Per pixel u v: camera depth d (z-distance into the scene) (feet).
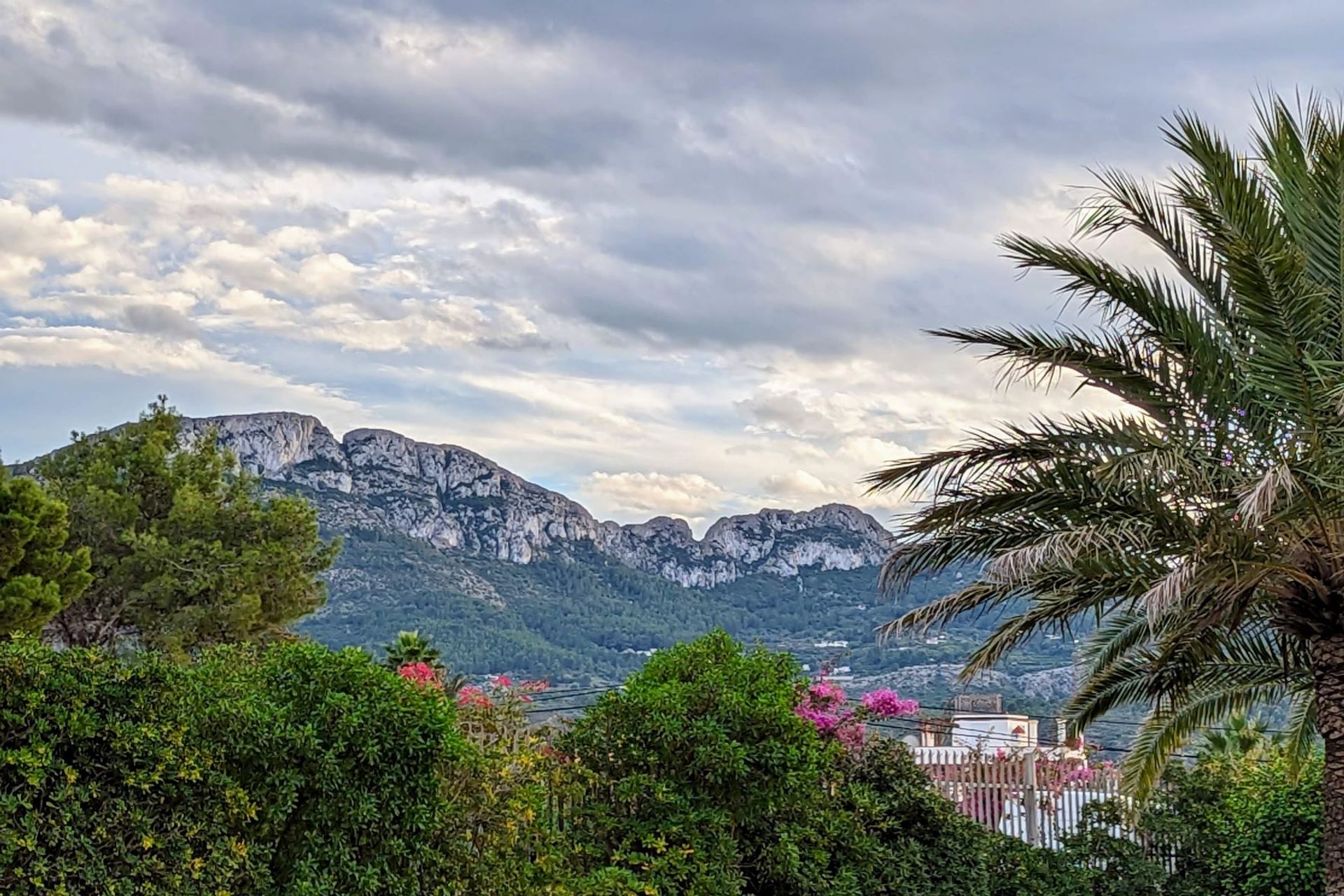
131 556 101.55
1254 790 51.93
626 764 34.04
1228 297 36.29
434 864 25.14
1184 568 30.45
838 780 42.63
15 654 18.26
